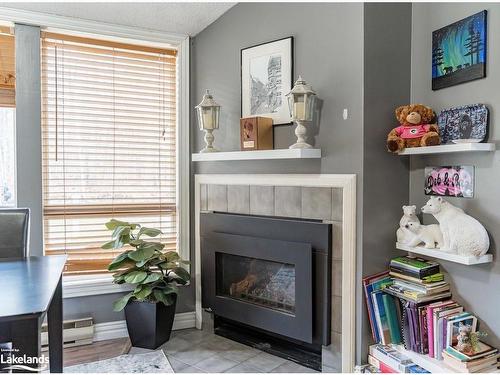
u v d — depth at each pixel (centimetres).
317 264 247
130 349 286
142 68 325
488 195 201
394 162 242
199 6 292
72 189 306
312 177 253
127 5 281
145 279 275
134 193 324
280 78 272
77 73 306
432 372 202
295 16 263
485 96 202
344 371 239
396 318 235
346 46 236
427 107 226
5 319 126
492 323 201
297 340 271
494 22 198
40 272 185
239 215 295
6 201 301
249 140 273
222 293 306
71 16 292
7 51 289
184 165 332
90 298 303
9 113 300
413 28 245
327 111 246
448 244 206
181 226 332
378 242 237
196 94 335
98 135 313
